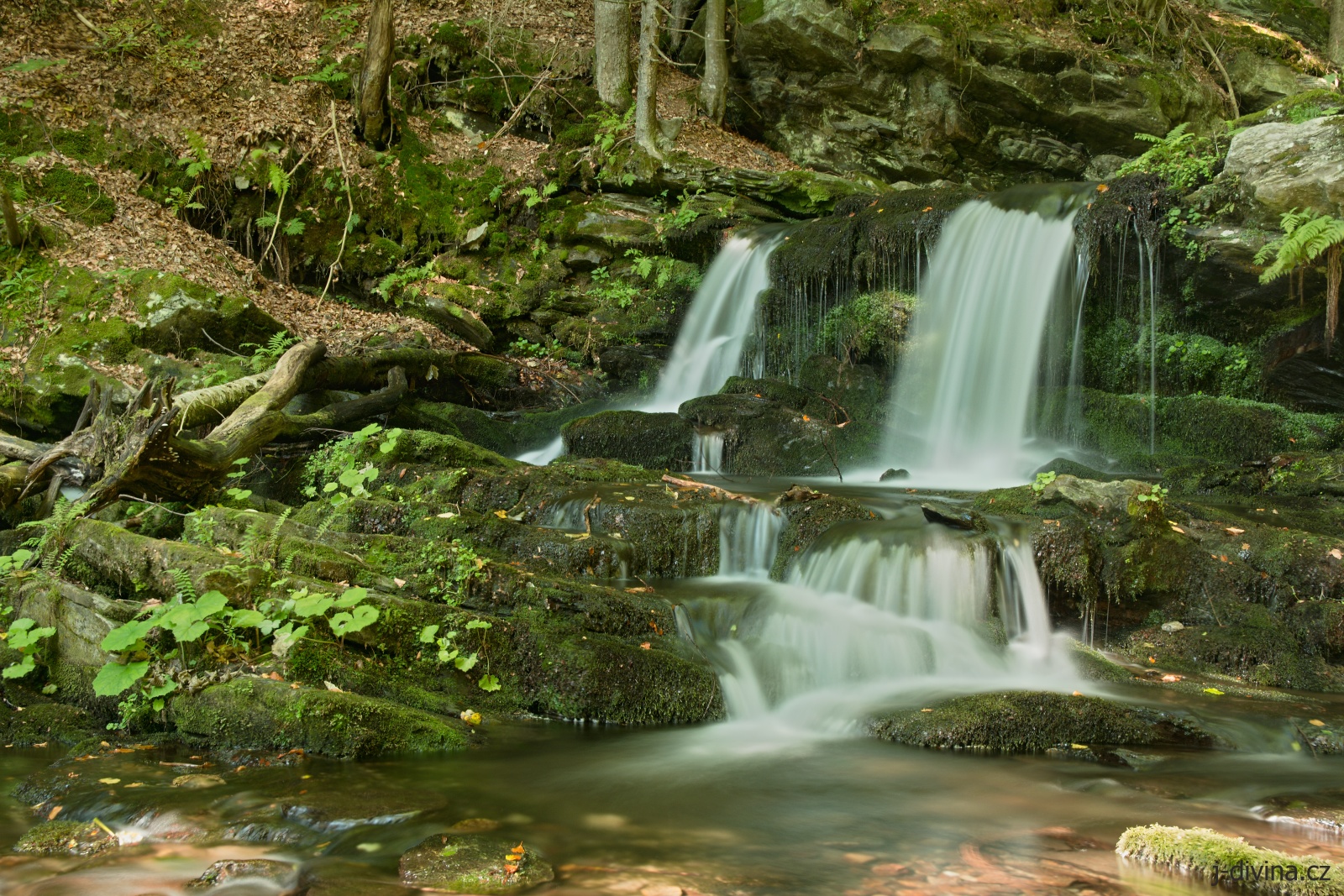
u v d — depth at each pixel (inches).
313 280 545.0
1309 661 234.4
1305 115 410.6
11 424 368.2
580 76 660.1
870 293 463.8
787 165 647.1
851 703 209.5
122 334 392.8
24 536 263.9
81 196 452.8
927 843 144.5
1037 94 609.9
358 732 175.8
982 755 188.2
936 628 240.8
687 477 355.9
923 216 463.2
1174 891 127.9
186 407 311.7
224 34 560.1
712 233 558.3
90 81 496.1
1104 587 253.0
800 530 274.4
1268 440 362.3
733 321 519.8
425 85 615.2
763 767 179.8
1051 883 129.3
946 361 439.2
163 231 468.8
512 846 138.9
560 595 222.4
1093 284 416.5
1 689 200.8
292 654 189.9
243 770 167.5
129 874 130.6
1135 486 263.1
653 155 588.1
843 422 416.8
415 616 205.9
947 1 619.5
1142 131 612.4
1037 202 432.1
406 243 560.1
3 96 468.4
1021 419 410.0
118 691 173.5
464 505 297.7
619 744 191.0
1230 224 385.4
